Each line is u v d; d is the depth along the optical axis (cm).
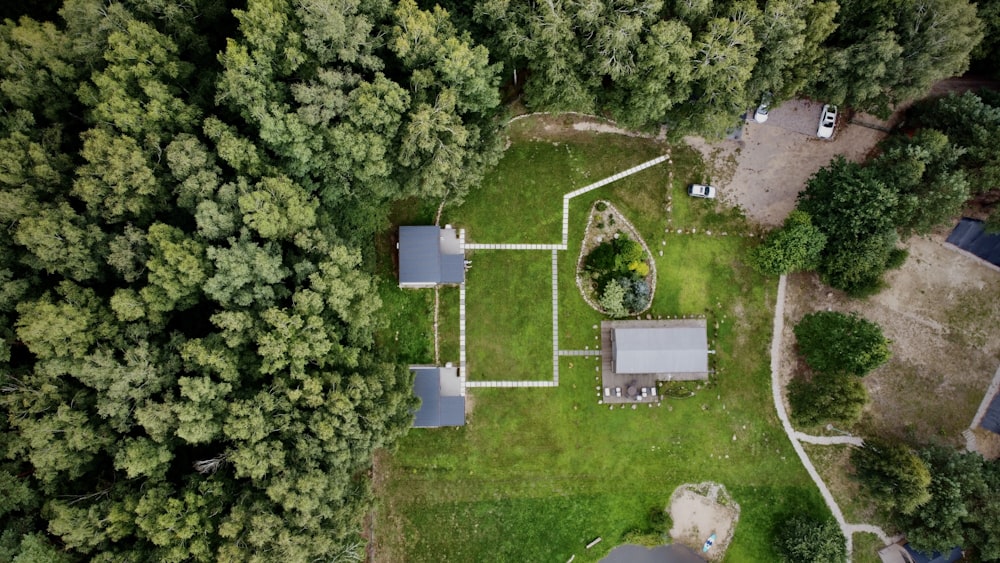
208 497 3559
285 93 3762
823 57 4272
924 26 4141
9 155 3469
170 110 3634
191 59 4000
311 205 3866
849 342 4516
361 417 3891
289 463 3662
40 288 3722
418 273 4731
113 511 3422
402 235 4741
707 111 4225
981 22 4184
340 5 3556
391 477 4897
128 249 3544
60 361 3431
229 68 3553
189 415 3409
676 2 3881
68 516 3384
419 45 3738
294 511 3647
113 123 3616
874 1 4141
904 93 4356
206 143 3872
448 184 4372
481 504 4897
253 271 3622
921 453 4578
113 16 3581
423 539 4884
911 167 4275
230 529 3419
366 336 4184
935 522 4366
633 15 3869
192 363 3612
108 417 3619
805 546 4603
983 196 4809
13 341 3628
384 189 4191
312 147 3825
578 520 4916
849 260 4509
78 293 3531
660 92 4088
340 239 4050
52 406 3522
